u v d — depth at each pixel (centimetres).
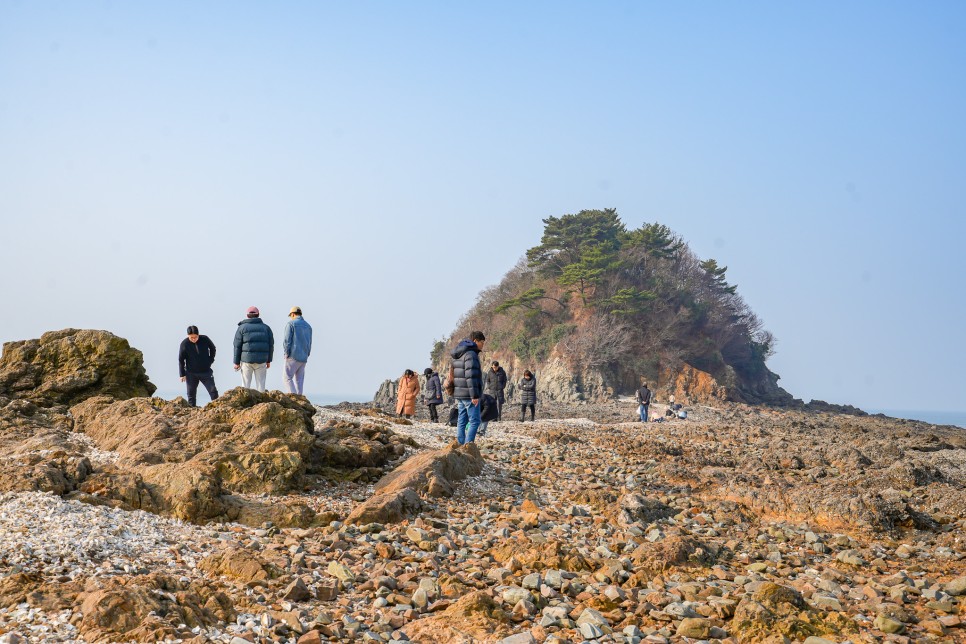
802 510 1057
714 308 8106
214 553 707
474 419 1439
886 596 702
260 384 1609
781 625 593
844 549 903
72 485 835
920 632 608
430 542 802
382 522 887
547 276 8756
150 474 884
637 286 8031
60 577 594
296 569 691
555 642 548
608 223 8850
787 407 7300
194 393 1560
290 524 852
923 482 1285
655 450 1709
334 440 1198
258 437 1048
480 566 752
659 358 7312
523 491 1158
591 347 7169
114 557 655
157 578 596
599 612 620
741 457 1700
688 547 807
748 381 8150
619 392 7144
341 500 989
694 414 4569
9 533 660
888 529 982
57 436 1083
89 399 1223
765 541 928
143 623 516
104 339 1324
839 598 693
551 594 669
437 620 589
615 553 830
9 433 1084
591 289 8138
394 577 697
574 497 1099
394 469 1164
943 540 942
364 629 577
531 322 8175
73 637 500
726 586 711
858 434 2789
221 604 584
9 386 1252
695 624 589
